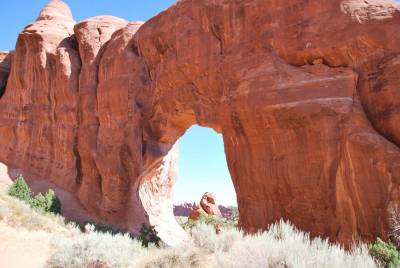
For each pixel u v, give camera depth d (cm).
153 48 2006
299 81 1284
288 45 1371
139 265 954
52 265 981
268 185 1338
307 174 1221
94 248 1058
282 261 591
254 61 1441
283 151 1304
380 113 1134
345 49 1236
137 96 2133
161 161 2408
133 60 2178
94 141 2397
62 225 1695
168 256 885
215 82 1625
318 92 1234
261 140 1374
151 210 2570
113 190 2203
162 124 2036
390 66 1121
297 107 1259
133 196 2255
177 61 1806
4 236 1223
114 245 1123
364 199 1030
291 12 1392
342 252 640
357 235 1037
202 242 922
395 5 1177
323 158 1186
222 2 1633
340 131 1165
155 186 2688
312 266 566
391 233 912
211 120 1678
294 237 788
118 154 2189
